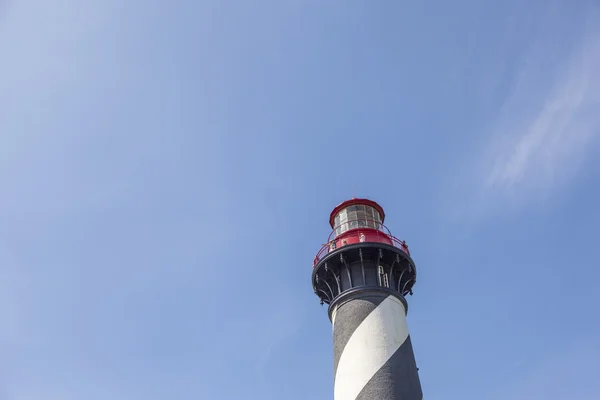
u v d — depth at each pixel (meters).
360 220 33.50
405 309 31.14
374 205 34.72
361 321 28.38
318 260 32.22
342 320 29.08
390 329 28.31
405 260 31.31
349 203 34.59
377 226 33.53
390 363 26.92
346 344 27.98
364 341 27.62
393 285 30.61
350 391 26.41
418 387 27.45
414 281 32.47
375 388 25.95
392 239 32.41
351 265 30.86
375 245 30.39
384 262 30.95
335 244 31.84
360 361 27.03
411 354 28.73
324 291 31.92
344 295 29.72
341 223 34.06
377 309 28.84
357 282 30.08
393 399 25.61
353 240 31.38
